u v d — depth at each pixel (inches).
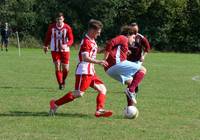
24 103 676.7
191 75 1215.6
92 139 461.1
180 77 1151.0
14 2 2805.1
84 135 477.4
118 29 2837.1
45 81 986.1
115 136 475.5
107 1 2815.0
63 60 879.1
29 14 2807.6
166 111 629.9
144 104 689.6
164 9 2844.5
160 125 534.6
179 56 2252.7
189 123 548.7
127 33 611.8
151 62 1729.8
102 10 2832.2
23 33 2824.8
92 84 579.2
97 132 491.8
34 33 2842.0
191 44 2866.6
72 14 2861.7
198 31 2866.6
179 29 2861.7
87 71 567.2
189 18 2871.6
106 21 2827.3
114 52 590.9
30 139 456.1
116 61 587.8
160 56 2214.6
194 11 2891.2
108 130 502.3
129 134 485.4
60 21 888.9
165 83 1003.9
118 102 707.4
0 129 497.7
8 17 2805.1
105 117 574.9
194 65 1614.2
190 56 2268.7
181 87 930.7
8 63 1469.0
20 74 1128.8
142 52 765.9
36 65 1411.2
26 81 976.9
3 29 2288.4
